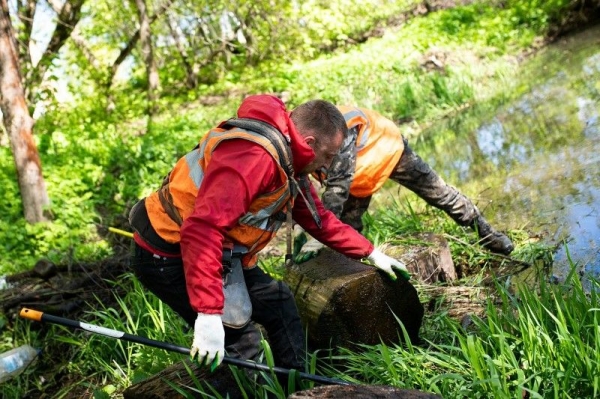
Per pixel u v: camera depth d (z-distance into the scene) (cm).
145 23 1777
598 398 306
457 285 493
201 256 277
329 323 377
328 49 2200
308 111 312
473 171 757
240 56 2159
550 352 326
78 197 947
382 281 382
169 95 1980
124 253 637
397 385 328
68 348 528
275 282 336
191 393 349
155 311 461
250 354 329
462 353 363
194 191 298
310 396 275
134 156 1040
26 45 1352
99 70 1850
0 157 1084
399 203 719
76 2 1467
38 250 842
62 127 1528
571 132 784
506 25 1593
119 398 434
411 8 2378
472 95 1165
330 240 355
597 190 595
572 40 1441
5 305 566
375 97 1288
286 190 300
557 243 522
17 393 492
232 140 286
